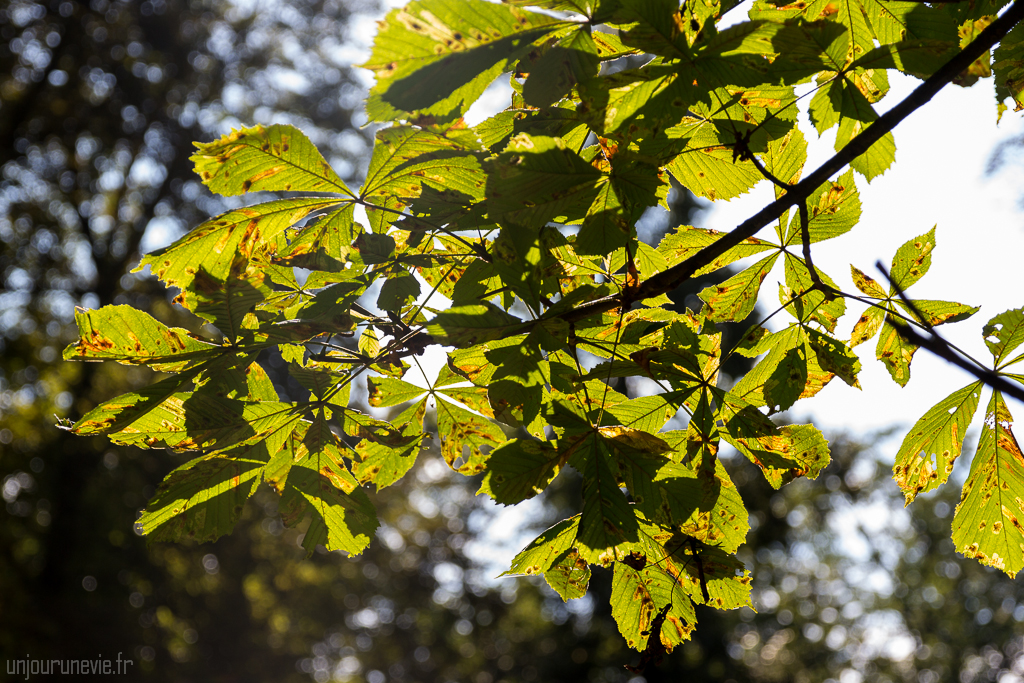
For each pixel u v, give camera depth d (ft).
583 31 3.21
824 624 42.60
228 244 3.46
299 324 3.50
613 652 29.17
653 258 3.78
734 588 3.69
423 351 3.63
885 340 3.76
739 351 3.76
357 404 15.90
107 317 3.43
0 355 26.86
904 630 49.11
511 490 3.50
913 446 3.78
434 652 45.03
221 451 3.57
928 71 3.39
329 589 39.42
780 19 3.56
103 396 30.42
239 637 35.73
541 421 3.72
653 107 3.31
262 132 3.27
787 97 3.43
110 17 29.14
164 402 3.49
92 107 29.84
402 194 3.47
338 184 3.42
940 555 45.78
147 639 31.78
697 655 27.14
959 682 44.98
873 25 3.59
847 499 30.78
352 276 3.58
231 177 3.33
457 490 43.04
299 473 3.67
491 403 3.49
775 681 35.01
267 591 38.06
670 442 3.63
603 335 3.59
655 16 3.18
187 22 31.24
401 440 3.71
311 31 33.50
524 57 3.25
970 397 3.69
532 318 3.43
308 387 3.59
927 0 3.48
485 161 3.33
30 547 29.84
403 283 3.63
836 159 3.40
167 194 31.76
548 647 36.47
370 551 39.75
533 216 3.43
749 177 3.68
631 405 3.62
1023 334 3.60
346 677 48.01
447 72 3.12
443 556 43.16
